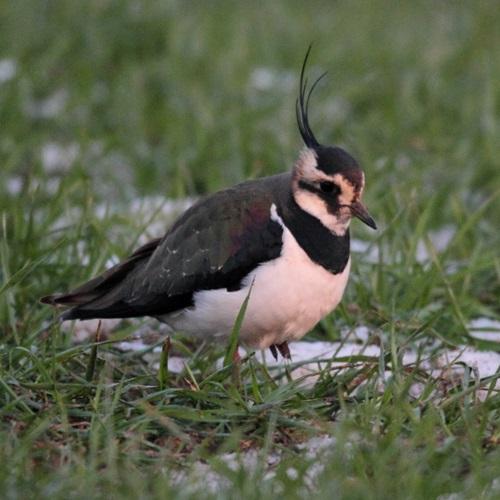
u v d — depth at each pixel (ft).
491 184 56.18
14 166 58.70
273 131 59.47
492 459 31.07
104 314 38.81
